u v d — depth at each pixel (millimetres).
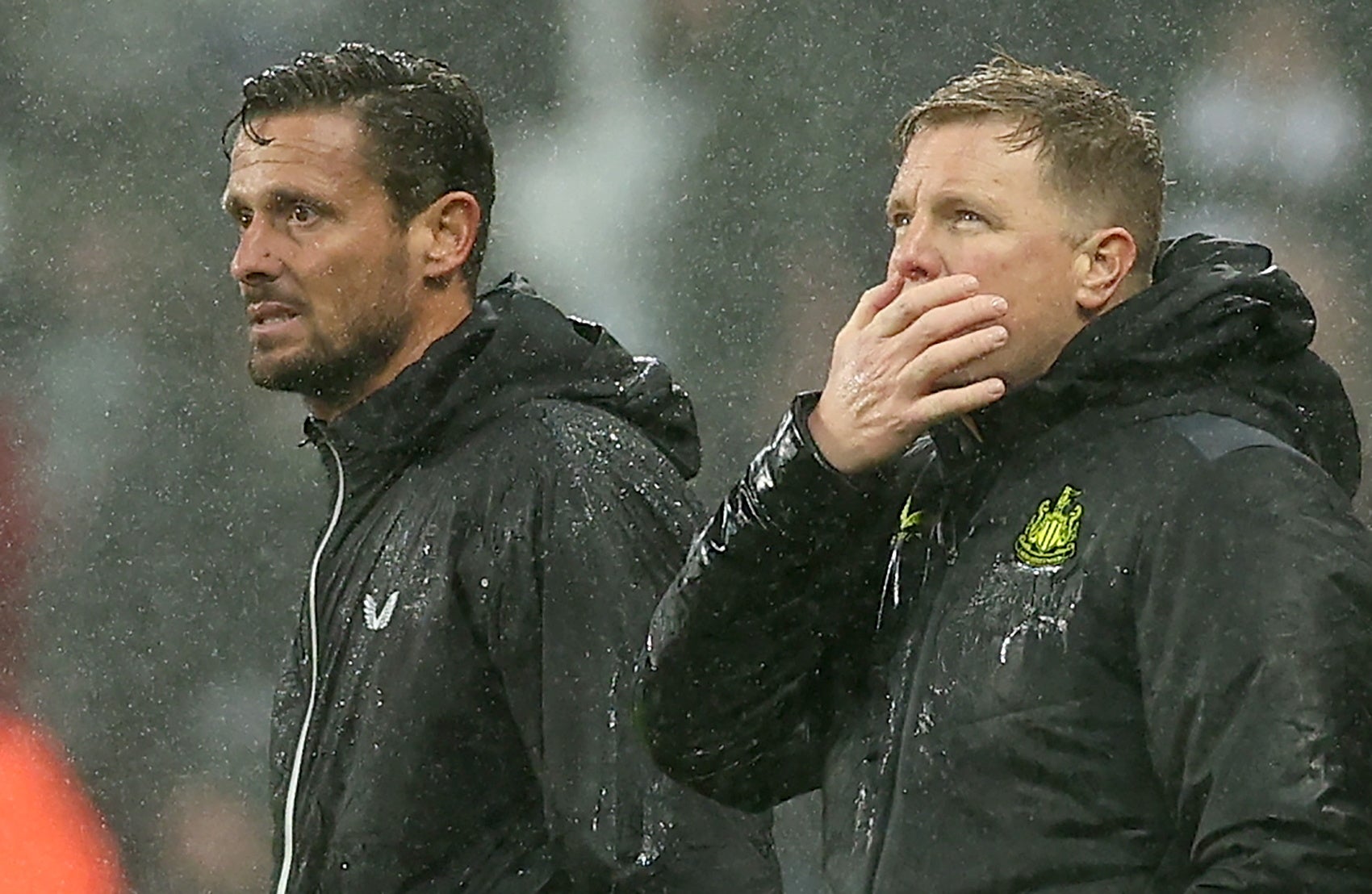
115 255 32188
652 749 9250
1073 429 8359
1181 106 30859
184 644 29203
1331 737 7430
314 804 10703
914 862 8211
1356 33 30391
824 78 32156
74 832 27609
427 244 11344
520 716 10438
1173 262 8758
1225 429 8039
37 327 31859
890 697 8727
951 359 8234
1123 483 8094
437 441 10984
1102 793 7902
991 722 8086
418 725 10469
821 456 8438
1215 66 30734
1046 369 8492
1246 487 7793
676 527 10625
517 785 10547
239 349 31781
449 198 11391
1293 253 30156
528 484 10633
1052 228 8445
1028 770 7980
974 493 8664
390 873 10430
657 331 32062
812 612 8906
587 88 32969
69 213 32312
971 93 8656
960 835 8086
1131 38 31188
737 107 32469
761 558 8625
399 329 11281
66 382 31438
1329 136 30391
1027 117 8500
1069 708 7961
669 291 32125
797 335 31797
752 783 9344
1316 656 7496
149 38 32656
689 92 32594
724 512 8742
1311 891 7352
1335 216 30266
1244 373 8328
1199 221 30578
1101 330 8312
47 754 28250
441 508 10758
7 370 31469
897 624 8883
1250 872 7430
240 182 11336
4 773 27969
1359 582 7629
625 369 11375
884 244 32000
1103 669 7973
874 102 32062
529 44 32938
